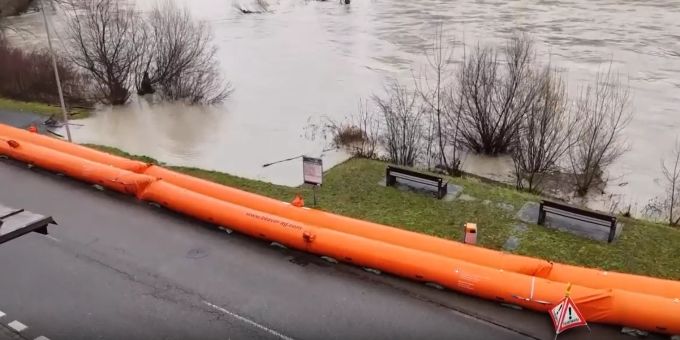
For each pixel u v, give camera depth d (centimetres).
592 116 2153
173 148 2139
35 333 981
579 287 996
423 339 948
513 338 948
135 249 1222
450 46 3350
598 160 1800
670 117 2305
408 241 1166
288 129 2306
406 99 2456
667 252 1177
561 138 2078
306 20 4334
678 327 928
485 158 2058
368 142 2134
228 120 2450
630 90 2583
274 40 3750
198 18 4366
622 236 1234
